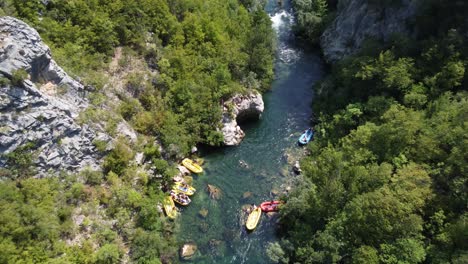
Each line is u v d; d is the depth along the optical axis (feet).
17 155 132.16
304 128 218.38
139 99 186.19
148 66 196.24
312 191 154.61
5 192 125.29
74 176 147.84
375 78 197.88
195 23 216.33
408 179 140.26
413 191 134.72
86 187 151.02
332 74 234.79
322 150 188.75
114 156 162.09
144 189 164.55
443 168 140.26
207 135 198.70
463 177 133.90
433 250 125.49
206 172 190.80
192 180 185.88
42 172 139.23
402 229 128.26
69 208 139.85
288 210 157.07
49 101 140.97
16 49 132.05
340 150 176.86
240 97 215.10
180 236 161.27
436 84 180.45
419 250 123.95
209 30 222.07
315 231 151.23
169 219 166.20
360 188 150.00
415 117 163.12
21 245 122.31
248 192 181.16
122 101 178.91
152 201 159.74
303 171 173.88
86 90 165.78
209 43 219.20
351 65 212.43
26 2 163.94
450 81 175.52
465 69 175.73
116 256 134.31
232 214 171.32
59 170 144.66
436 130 154.71
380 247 130.52
